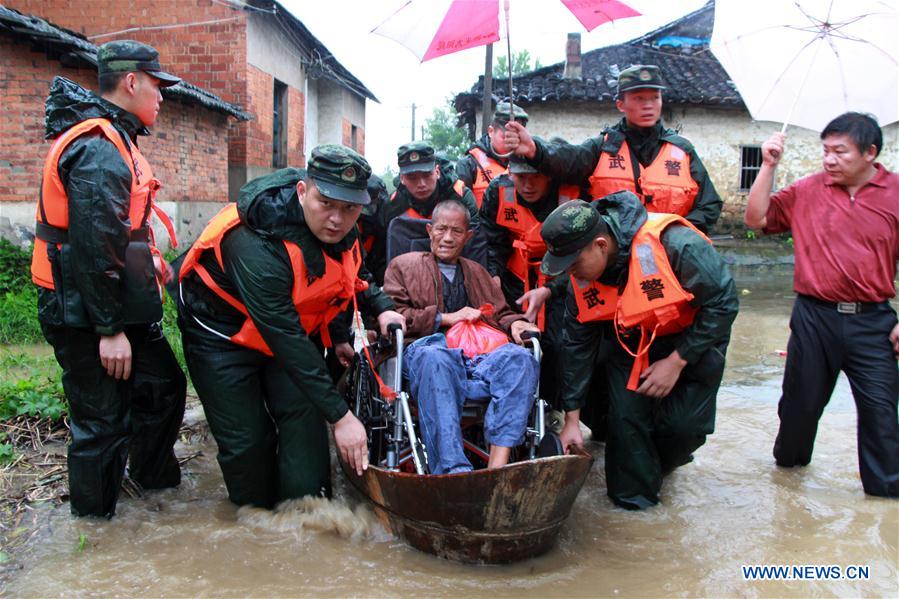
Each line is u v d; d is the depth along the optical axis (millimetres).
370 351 4035
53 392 5031
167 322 7047
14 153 9008
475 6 4133
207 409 3848
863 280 4141
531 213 4867
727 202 16516
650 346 3963
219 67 13844
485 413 3611
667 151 4672
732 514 3984
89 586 3154
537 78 16016
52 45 8945
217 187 13320
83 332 3479
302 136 18328
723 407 5867
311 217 3400
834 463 4715
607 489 4180
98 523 3707
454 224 4250
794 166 16469
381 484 3486
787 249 15930
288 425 3885
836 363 4293
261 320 3461
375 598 3104
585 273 3689
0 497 3922
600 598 3146
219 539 3604
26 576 3211
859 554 3533
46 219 3408
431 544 3426
